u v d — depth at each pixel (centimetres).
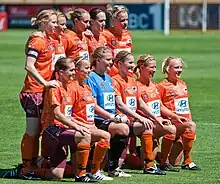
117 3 16188
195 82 6134
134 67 2933
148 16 15325
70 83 2686
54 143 2623
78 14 2998
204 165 3005
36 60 2753
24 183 2600
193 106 4762
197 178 2727
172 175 2788
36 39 2736
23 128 3853
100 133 2628
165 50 9644
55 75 2714
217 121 4181
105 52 2797
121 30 3222
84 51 3011
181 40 12031
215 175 2794
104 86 2797
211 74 6806
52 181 2636
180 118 2941
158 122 2861
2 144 3412
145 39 12194
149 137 2788
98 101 2792
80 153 2602
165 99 2986
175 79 2998
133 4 15350
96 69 2808
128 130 2748
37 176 2714
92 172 2650
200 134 3756
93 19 3130
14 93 5256
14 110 4459
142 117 2792
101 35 3186
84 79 2705
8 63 7706
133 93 2869
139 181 2647
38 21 2772
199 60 8325
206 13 15300
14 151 3247
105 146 2627
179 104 2981
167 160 2922
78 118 2694
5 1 17575
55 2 17225
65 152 2673
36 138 2761
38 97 2730
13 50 9506
